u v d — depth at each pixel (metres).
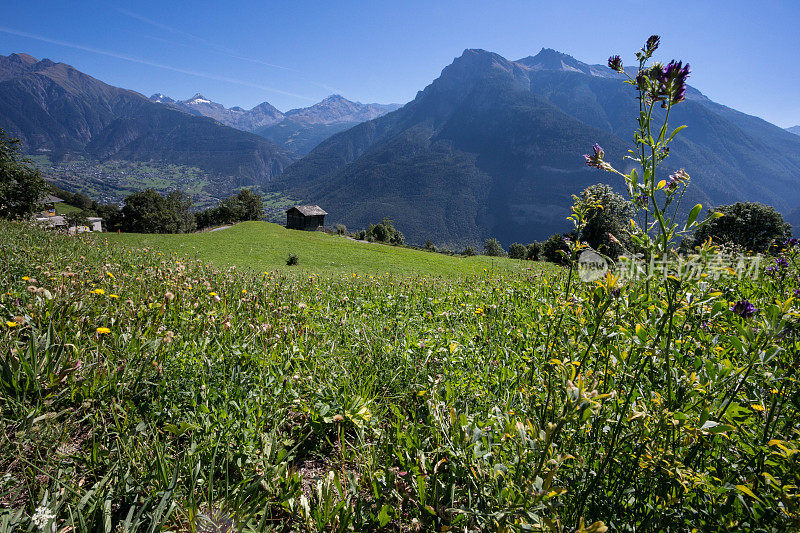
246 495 1.66
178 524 1.54
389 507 1.65
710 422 1.16
